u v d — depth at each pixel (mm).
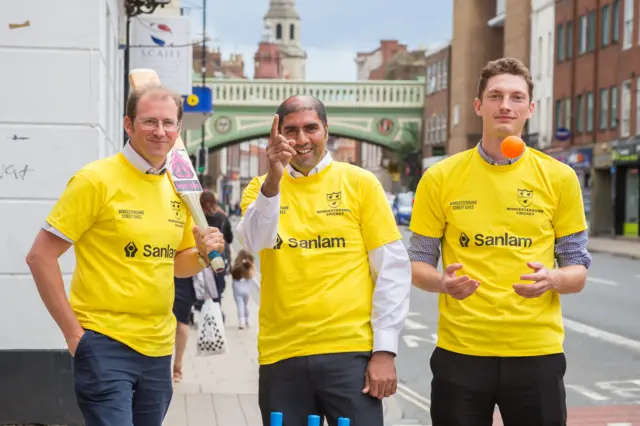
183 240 4840
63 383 7492
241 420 8086
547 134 49625
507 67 4531
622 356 11633
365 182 4574
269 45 160250
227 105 58375
